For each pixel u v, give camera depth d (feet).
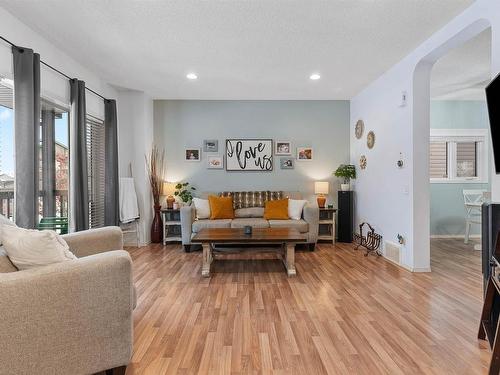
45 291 4.56
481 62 12.87
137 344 6.56
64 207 12.19
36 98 9.15
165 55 11.85
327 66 13.11
